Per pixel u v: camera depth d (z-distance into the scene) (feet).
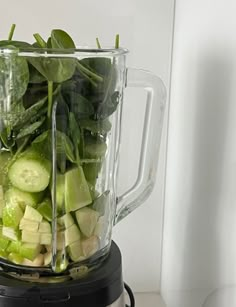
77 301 1.69
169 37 2.43
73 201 1.69
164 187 2.58
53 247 1.70
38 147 1.65
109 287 1.76
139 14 2.39
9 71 1.62
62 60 1.62
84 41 2.37
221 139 1.98
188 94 2.27
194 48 2.20
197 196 2.20
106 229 1.89
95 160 1.75
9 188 1.69
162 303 2.61
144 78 2.06
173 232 2.48
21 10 2.30
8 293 1.67
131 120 2.47
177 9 2.38
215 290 2.05
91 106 1.69
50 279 1.73
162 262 2.65
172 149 2.48
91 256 1.80
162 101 2.10
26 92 1.63
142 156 2.18
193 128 2.23
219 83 1.98
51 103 1.63
